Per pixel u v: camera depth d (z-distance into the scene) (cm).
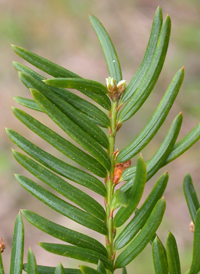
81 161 16
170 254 15
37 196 15
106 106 16
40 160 15
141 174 14
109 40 17
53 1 74
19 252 15
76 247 15
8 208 56
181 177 56
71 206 15
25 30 72
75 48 71
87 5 74
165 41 16
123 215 15
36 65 16
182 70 15
